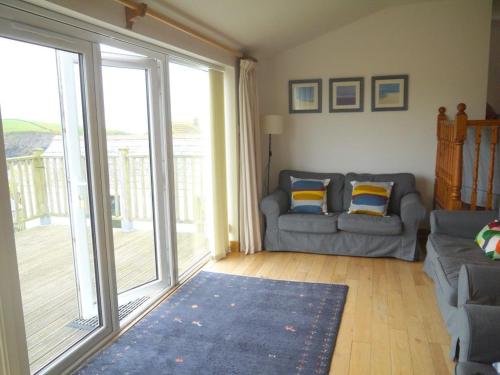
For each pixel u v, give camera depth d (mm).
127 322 2855
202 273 3830
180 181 4762
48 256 3572
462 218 3318
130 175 4605
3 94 2289
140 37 2684
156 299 3225
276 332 2734
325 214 4402
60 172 3609
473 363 1589
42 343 2492
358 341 2621
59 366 2262
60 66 2393
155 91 3107
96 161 2443
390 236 4086
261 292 3387
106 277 2594
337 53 4793
